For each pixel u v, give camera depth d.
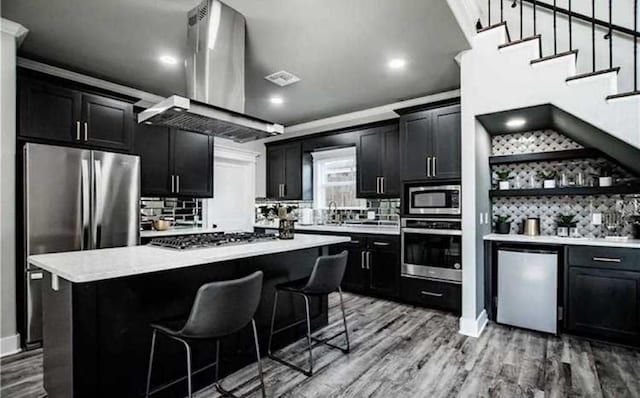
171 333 1.59
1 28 2.44
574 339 2.83
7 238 2.54
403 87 3.79
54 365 1.76
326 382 2.15
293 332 2.78
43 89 2.89
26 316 2.63
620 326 2.66
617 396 1.98
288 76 3.45
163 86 3.71
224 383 2.14
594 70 2.69
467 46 2.86
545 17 3.14
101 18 2.38
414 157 3.79
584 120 2.49
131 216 3.28
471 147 2.97
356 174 4.71
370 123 4.52
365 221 4.97
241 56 2.43
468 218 3.00
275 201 5.83
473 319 2.95
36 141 2.84
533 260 2.98
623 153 2.71
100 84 3.53
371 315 3.48
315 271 2.26
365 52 2.93
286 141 5.57
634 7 2.68
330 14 2.33
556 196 3.46
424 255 3.70
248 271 2.40
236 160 5.40
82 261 1.73
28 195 2.67
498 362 2.41
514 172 3.69
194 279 2.05
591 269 2.78
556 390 2.04
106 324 1.67
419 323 3.23
